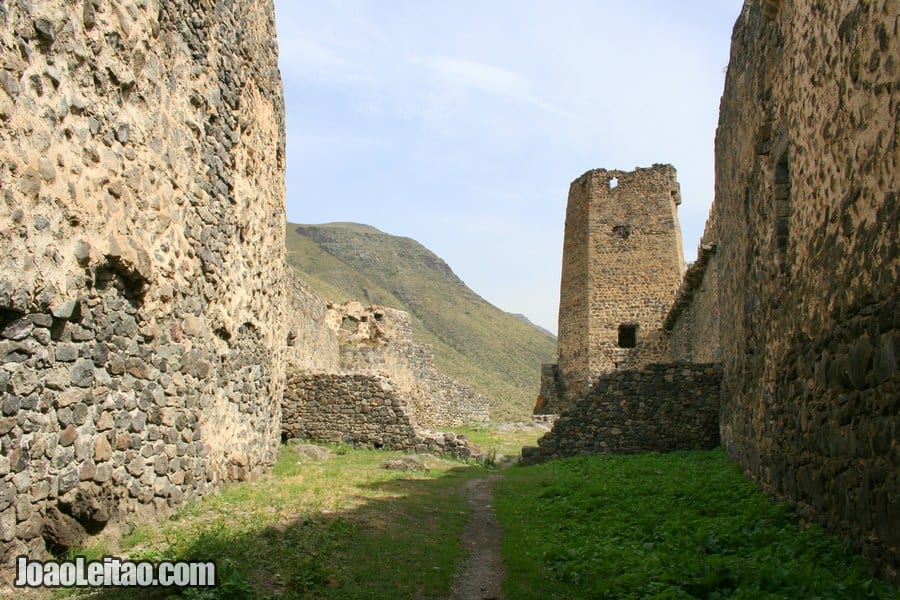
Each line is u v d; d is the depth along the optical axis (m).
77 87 5.86
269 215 11.48
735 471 12.00
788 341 8.49
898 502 5.16
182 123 8.03
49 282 5.45
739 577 6.04
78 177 5.86
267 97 11.37
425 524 9.05
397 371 30.86
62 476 5.71
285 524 7.58
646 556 7.19
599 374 32.59
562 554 7.58
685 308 25.88
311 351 23.39
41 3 5.34
